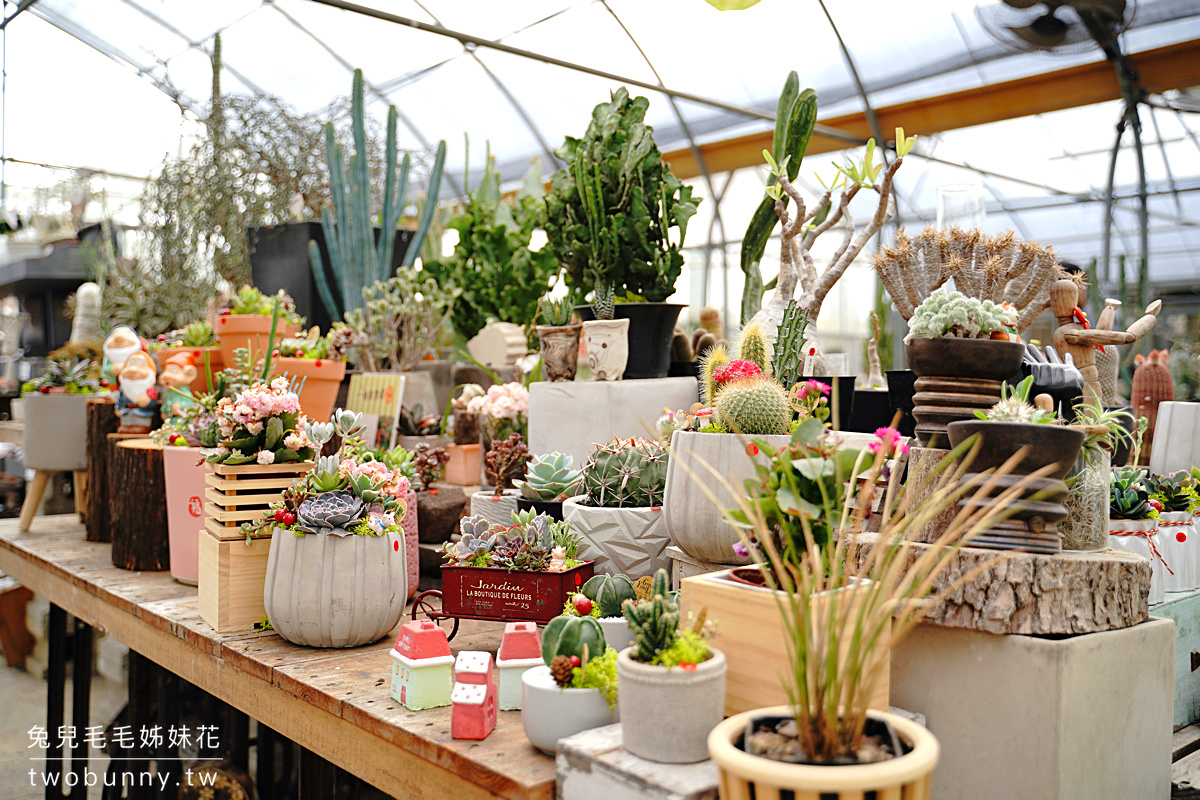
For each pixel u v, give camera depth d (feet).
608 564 6.70
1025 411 4.63
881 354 17.10
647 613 4.13
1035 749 4.50
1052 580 4.58
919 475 5.12
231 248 16.40
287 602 6.28
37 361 21.13
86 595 8.89
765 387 5.87
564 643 4.58
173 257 17.89
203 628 6.97
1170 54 21.70
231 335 9.86
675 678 3.92
